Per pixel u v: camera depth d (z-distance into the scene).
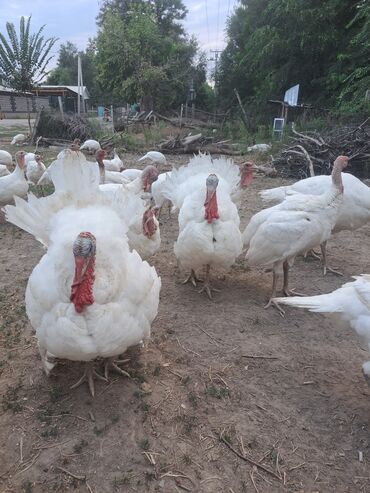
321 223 1.97
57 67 31.39
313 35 9.33
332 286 2.28
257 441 1.27
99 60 15.08
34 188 4.27
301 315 1.98
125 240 1.46
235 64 13.64
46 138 8.09
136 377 1.50
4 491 1.10
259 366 1.61
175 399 1.42
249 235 2.15
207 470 1.18
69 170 1.51
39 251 2.67
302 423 1.35
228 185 2.31
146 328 1.37
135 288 1.29
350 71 8.65
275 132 7.71
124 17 18.81
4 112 18.84
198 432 1.30
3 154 5.52
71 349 1.21
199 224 1.95
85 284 1.18
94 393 1.41
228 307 2.03
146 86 14.29
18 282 2.22
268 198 2.83
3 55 9.70
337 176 1.97
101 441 1.24
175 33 19.69
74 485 1.12
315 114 8.59
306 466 1.20
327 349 1.73
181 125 10.05
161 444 1.25
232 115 12.98
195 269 2.21
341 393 1.49
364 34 7.32
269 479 1.16
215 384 1.51
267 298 2.13
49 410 1.34
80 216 1.45
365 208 2.42
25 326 1.81
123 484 1.13
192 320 1.91
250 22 12.86
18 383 1.46
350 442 1.28
